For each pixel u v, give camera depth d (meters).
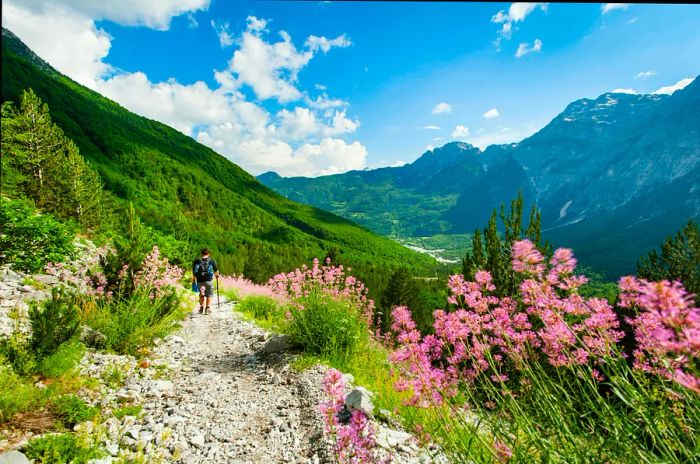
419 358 3.30
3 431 3.89
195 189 191.88
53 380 5.25
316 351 8.43
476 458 2.85
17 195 25.06
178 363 7.62
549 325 2.73
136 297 8.76
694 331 1.33
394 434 4.48
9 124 28.97
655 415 2.13
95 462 3.67
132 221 10.08
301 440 4.68
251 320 12.77
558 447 2.57
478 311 3.22
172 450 4.26
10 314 7.12
